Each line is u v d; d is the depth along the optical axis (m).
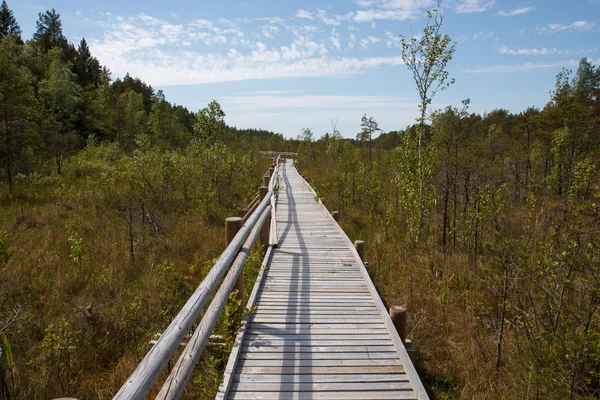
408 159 8.91
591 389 3.11
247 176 17.89
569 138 11.72
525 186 11.26
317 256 6.28
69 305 5.55
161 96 56.94
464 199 8.43
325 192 15.15
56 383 3.97
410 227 8.36
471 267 6.42
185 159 16.64
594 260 3.41
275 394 2.65
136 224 9.30
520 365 3.64
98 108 35.66
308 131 32.78
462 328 4.74
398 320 3.55
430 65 8.28
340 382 2.80
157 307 5.31
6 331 4.50
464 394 3.48
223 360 3.45
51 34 55.50
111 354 4.67
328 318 3.91
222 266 2.70
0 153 15.44
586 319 3.50
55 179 16.23
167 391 1.64
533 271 4.03
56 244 8.16
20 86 17.55
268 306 4.21
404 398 2.62
